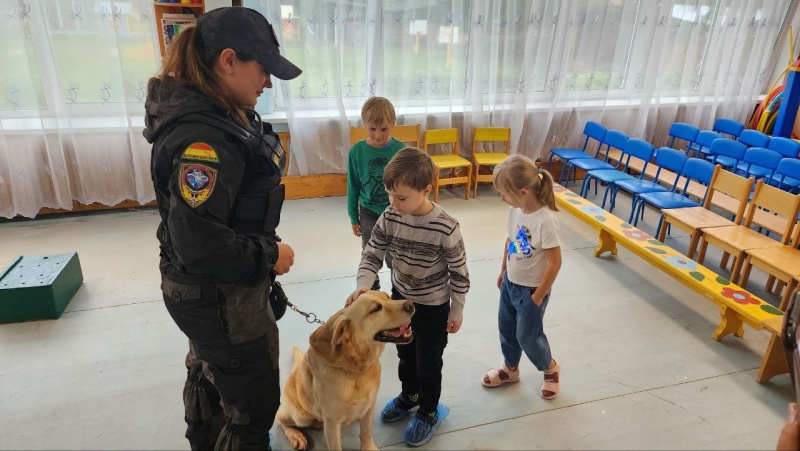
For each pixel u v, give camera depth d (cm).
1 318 285
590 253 389
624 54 520
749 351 281
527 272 217
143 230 404
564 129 532
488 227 429
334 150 474
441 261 191
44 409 230
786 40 565
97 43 379
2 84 368
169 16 393
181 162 129
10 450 209
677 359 273
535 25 468
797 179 397
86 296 315
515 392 248
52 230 398
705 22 520
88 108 393
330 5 423
